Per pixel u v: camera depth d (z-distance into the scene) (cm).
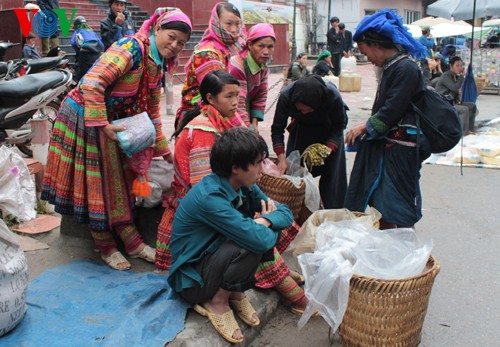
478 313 323
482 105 1202
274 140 404
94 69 305
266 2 2284
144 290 303
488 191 572
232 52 385
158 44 322
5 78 443
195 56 368
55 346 248
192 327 267
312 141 414
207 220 258
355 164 357
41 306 286
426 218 487
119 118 337
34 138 457
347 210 339
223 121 314
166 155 372
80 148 320
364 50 338
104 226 329
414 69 321
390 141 335
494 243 429
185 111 385
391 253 273
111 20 924
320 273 261
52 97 371
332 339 289
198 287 268
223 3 377
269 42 368
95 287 312
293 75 1127
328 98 379
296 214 383
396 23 328
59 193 332
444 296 343
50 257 361
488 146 699
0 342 250
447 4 1399
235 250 257
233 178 263
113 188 332
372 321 253
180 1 1778
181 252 275
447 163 688
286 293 311
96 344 248
